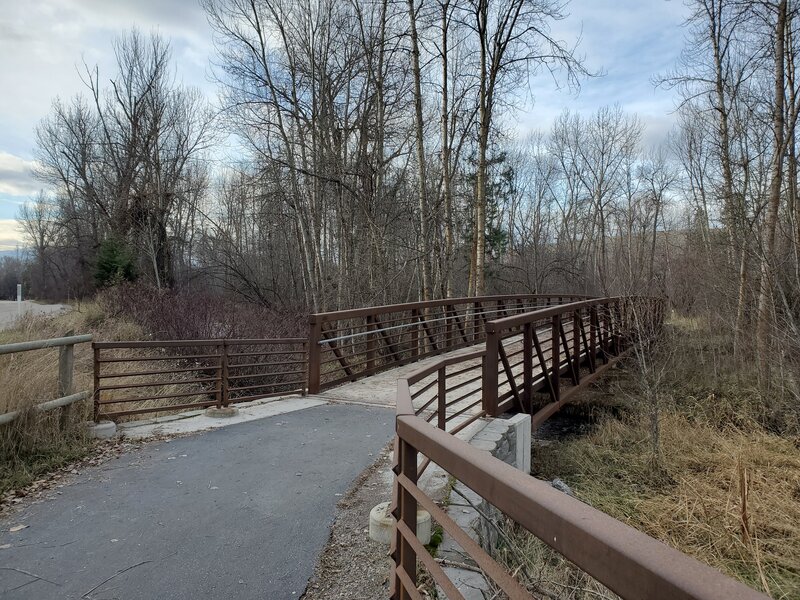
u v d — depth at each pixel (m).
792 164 12.88
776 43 12.76
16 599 2.53
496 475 1.23
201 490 3.93
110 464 4.48
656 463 7.71
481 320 14.13
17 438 4.38
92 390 5.45
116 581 2.71
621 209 37.06
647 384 8.98
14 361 5.22
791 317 9.80
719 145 15.33
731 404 10.21
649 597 0.77
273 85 16.55
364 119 16.48
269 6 16.14
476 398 7.06
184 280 26.45
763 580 4.36
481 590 2.55
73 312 17.50
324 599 2.59
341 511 3.58
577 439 9.54
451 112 17.02
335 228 19.98
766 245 11.62
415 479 2.03
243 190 19.62
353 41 16.19
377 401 7.10
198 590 2.64
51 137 31.84
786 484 6.58
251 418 6.12
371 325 9.32
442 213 17.20
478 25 13.52
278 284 23.95
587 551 0.91
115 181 26.86
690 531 5.60
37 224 48.75
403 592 2.01
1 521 3.38
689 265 17.67
